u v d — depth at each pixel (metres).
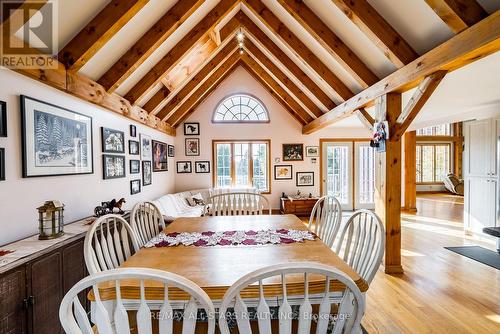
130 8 2.23
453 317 2.17
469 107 4.40
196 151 6.67
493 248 3.85
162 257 1.53
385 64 3.01
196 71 4.69
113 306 1.12
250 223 2.35
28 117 2.01
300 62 4.29
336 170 6.96
